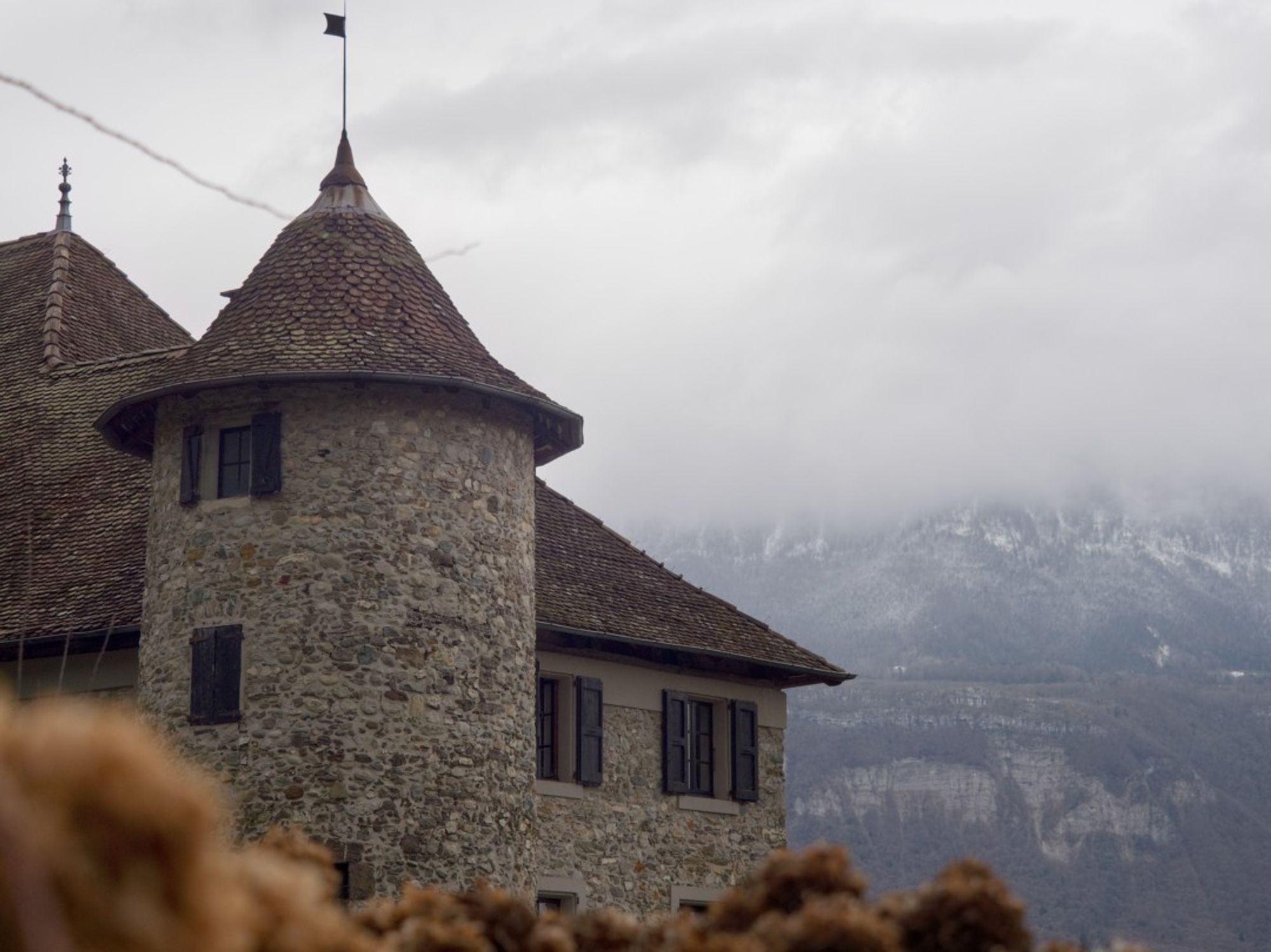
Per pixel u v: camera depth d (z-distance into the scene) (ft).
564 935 30.12
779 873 30.45
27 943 16.48
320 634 73.41
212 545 75.25
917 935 28.96
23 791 17.30
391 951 25.84
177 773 18.58
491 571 77.05
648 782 94.02
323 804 72.18
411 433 75.66
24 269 111.34
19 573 86.99
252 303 78.95
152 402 78.33
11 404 100.27
